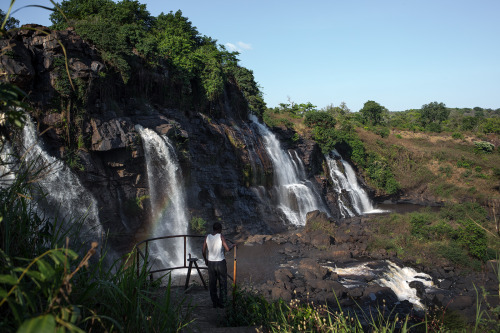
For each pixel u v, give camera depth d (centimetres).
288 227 3288
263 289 1556
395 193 5309
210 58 3500
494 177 5631
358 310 1334
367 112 8912
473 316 1145
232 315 522
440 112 9806
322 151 4659
